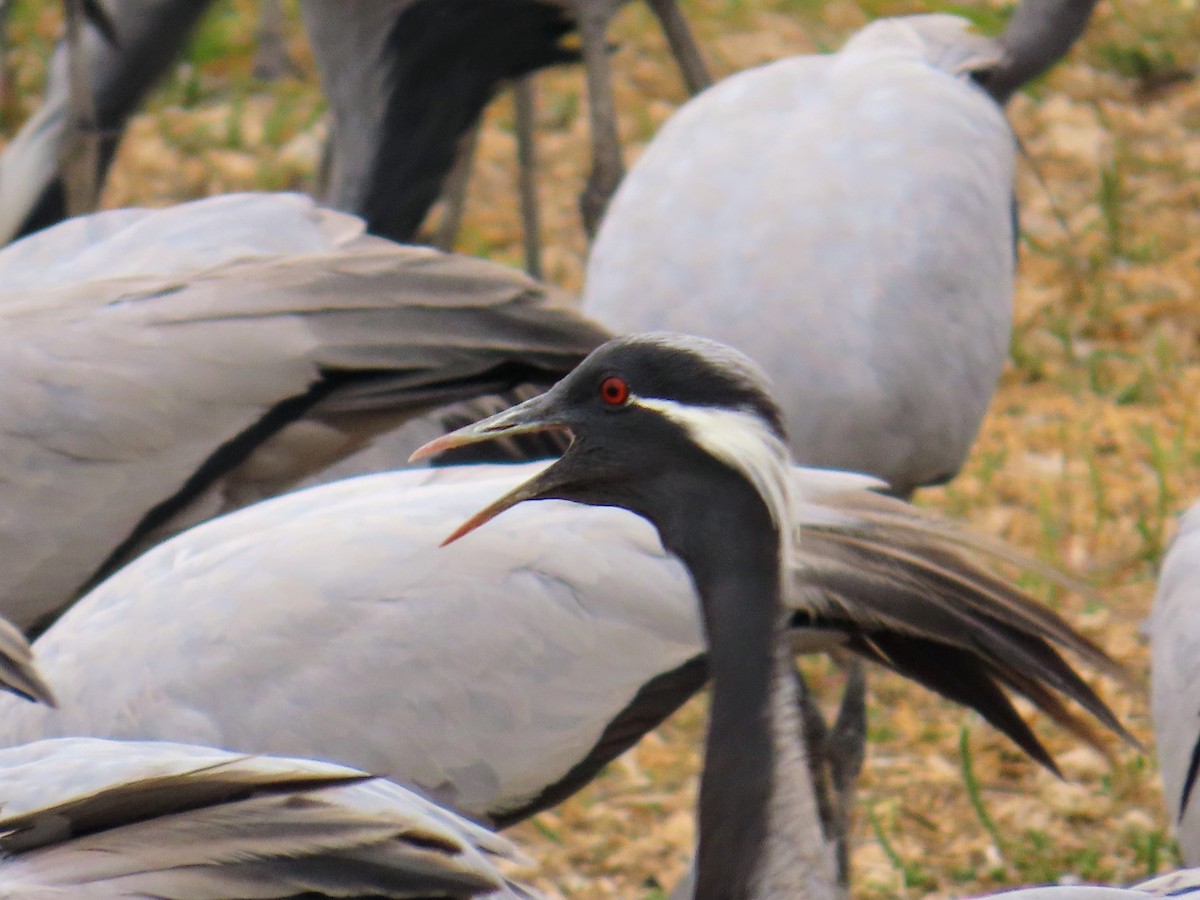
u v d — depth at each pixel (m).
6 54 18.44
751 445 6.10
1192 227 17.69
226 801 5.71
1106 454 14.59
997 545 8.17
